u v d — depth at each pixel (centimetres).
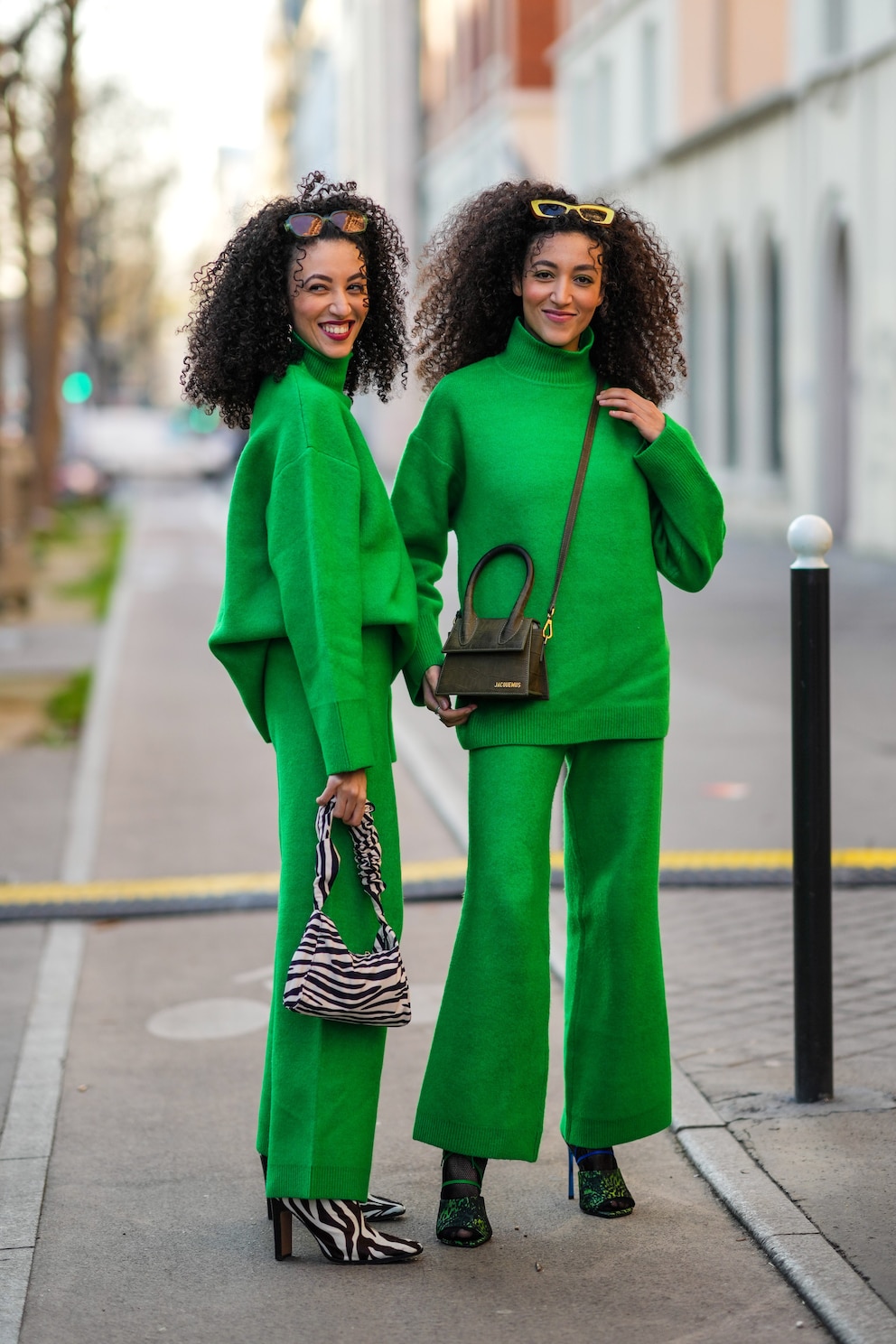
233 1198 396
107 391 7144
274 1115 356
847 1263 343
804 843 431
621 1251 361
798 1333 323
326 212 365
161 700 1177
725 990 534
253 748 998
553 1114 444
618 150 3281
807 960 432
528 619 364
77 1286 351
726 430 2845
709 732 1016
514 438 371
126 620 1694
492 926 360
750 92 2619
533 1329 328
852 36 2236
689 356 2977
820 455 2420
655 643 376
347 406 367
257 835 787
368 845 346
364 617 350
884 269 2169
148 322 7444
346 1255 355
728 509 2812
